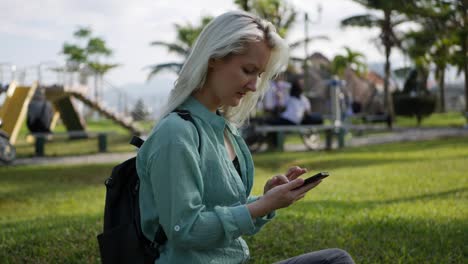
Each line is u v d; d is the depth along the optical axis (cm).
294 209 657
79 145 2253
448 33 3103
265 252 463
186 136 192
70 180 1130
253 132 1698
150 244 201
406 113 3150
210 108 209
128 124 2578
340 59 3716
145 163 196
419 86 3569
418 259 434
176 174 187
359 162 1301
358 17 3020
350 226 545
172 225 186
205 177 197
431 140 1939
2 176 1212
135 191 205
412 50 3125
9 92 2008
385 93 3170
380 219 575
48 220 643
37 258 462
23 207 814
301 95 1786
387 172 1064
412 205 675
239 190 207
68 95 2270
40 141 1834
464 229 526
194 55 201
